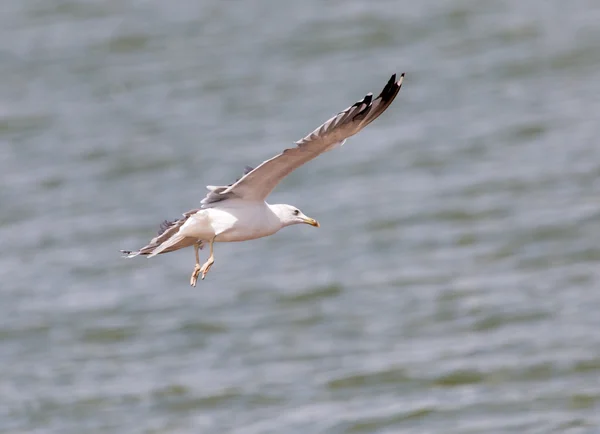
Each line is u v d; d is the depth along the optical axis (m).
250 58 35.38
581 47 35.00
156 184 28.17
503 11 38.38
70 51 36.44
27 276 24.16
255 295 23.08
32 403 19.45
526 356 19.95
